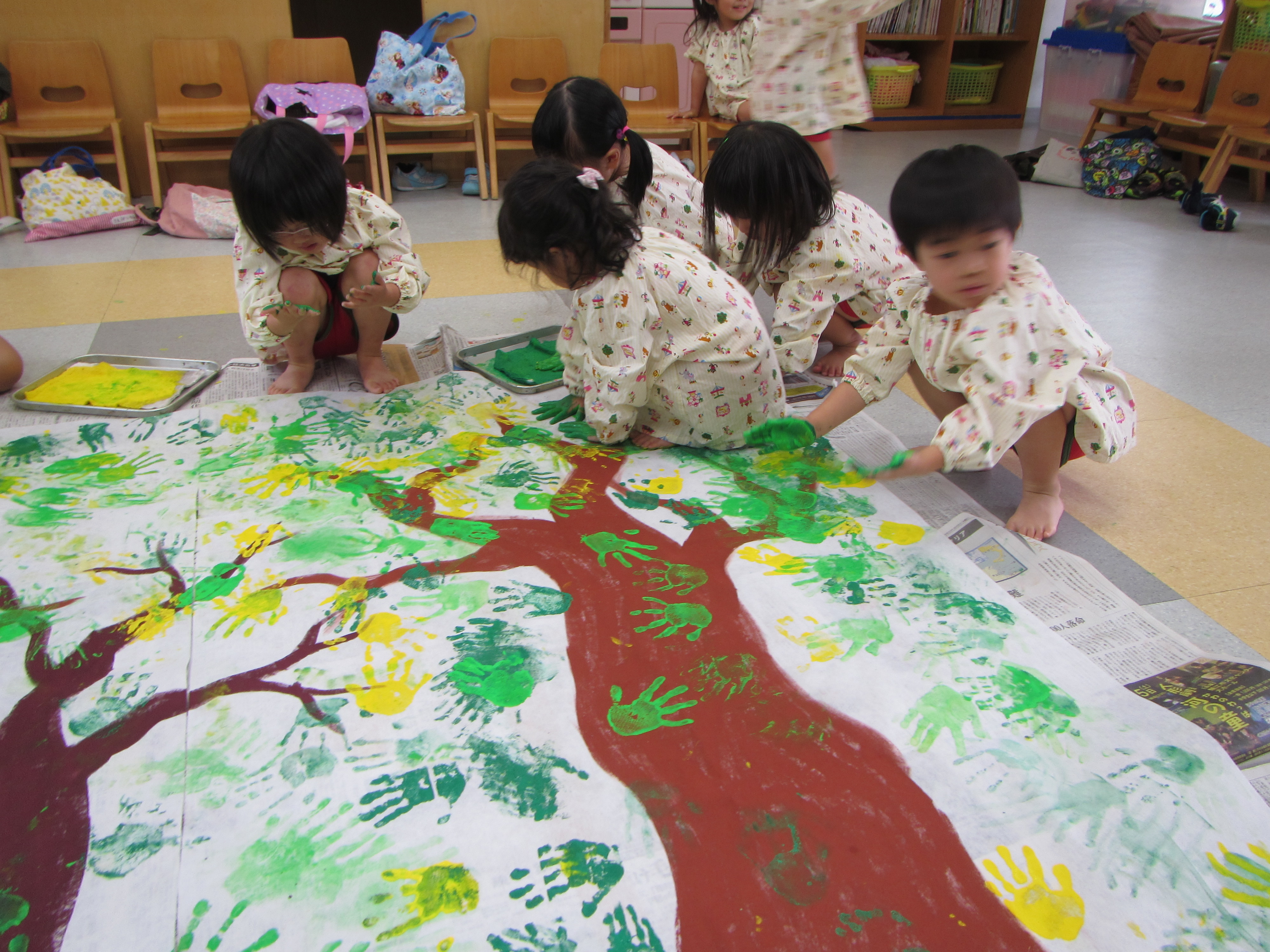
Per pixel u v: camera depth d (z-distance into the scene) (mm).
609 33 3980
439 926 784
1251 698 1011
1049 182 3816
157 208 3172
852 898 806
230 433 1621
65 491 1436
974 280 1166
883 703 1012
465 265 2691
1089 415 1254
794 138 1630
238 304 2133
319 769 939
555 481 1479
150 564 1262
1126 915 783
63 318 2242
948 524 1362
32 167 3182
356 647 1106
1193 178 3738
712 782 922
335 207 1528
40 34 3203
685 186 2012
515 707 1018
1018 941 768
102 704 1026
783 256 1724
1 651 1104
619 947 767
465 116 3455
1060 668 1054
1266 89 3236
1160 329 2174
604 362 1493
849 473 1494
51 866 843
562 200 1337
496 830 871
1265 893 796
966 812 881
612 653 1096
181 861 845
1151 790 892
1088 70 4574
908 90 5109
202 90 3432
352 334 1850
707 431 1557
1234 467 1547
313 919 791
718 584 1219
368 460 1538
